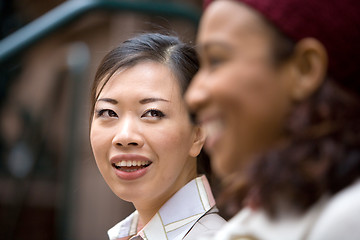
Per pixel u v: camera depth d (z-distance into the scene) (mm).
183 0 5930
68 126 4691
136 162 1697
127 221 1968
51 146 6012
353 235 792
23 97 6199
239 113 861
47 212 5715
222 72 872
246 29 872
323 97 859
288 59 863
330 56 875
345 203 822
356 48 882
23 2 6301
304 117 849
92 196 6547
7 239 5004
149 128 1689
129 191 1709
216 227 1668
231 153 883
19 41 3625
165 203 1763
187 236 1679
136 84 1706
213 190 1872
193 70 1769
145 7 3742
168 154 1695
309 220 852
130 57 1744
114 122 1726
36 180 5633
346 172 856
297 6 864
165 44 1804
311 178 850
